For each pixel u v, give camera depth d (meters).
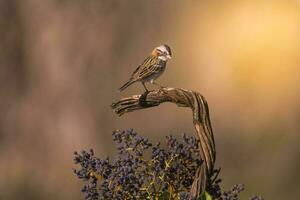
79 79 14.26
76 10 14.27
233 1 13.69
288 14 13.71
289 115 12.72
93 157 3.47
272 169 12.40
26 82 14.38
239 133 12.97
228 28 13.82
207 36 13.87
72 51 14.30
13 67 14.31
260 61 13.44
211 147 3.55
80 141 13.92
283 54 13.66
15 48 14.46
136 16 13.87
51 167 13.87
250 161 12.62
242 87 13.46
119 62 14.21
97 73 14.20
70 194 13.66
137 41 14.09
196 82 13.62
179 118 13.65
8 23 14.30
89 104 13.89
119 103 3.79
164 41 14.02
